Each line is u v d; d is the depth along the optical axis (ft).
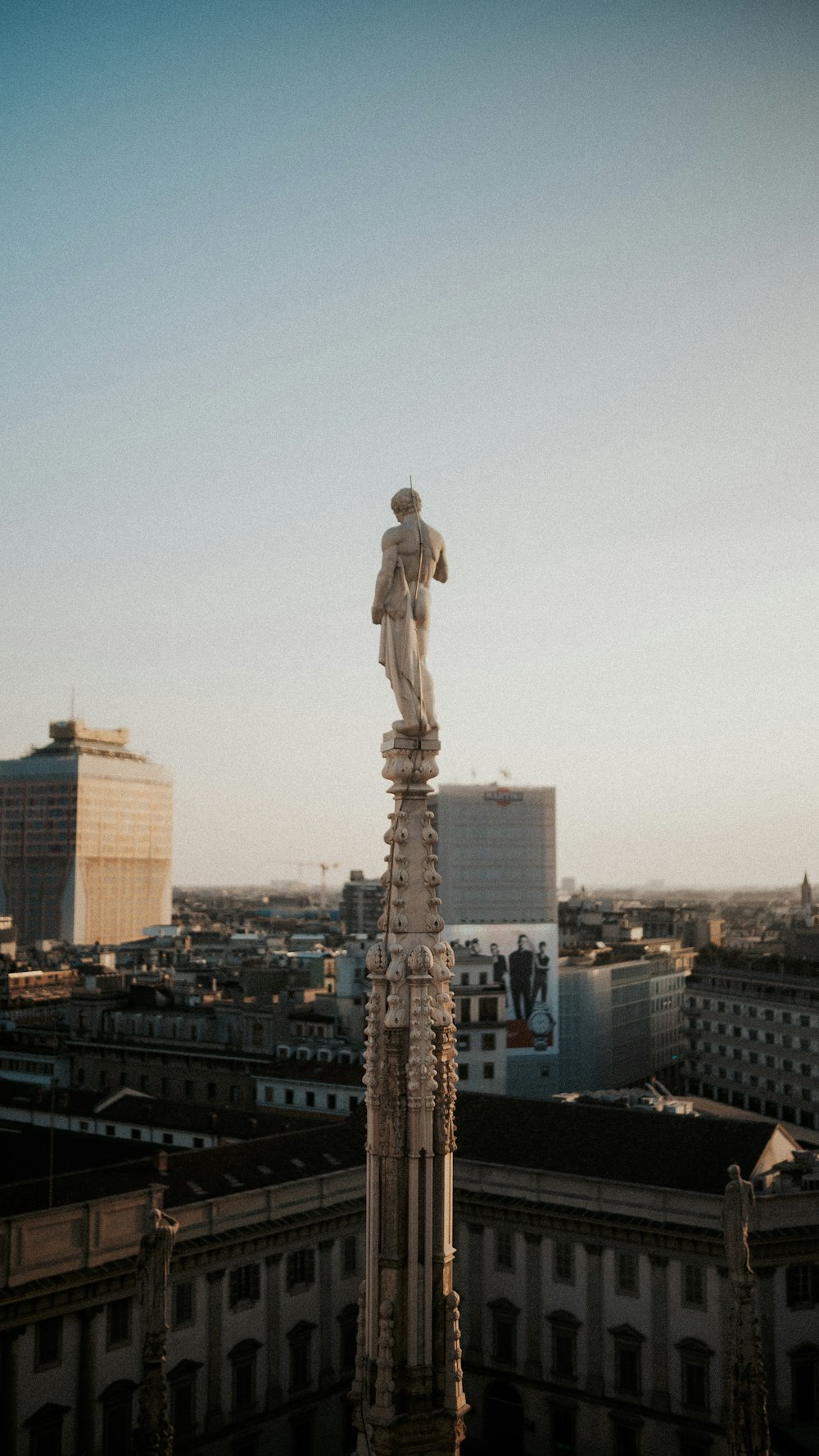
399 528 56.13
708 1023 598.34
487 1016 408.46
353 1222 239.09
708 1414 212.02
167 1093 411.34
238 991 515.50
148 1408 74.18
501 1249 241.55
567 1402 228.43
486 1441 238.48
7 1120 350.84
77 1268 191.01
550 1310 232.94
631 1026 646.33
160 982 502.79
